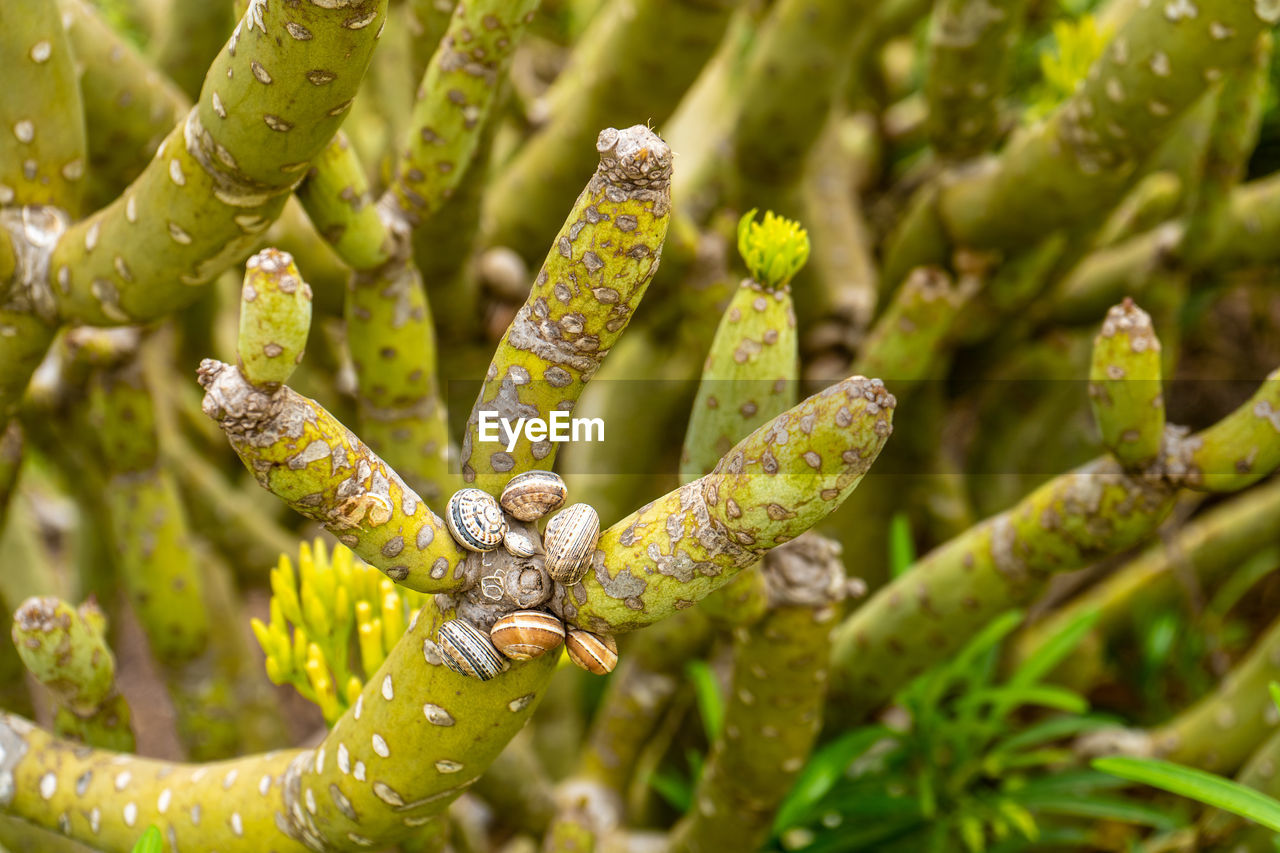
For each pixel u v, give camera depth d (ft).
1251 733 2.89
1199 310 4.31
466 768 1.76
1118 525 2.04
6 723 2.02
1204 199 3.13
